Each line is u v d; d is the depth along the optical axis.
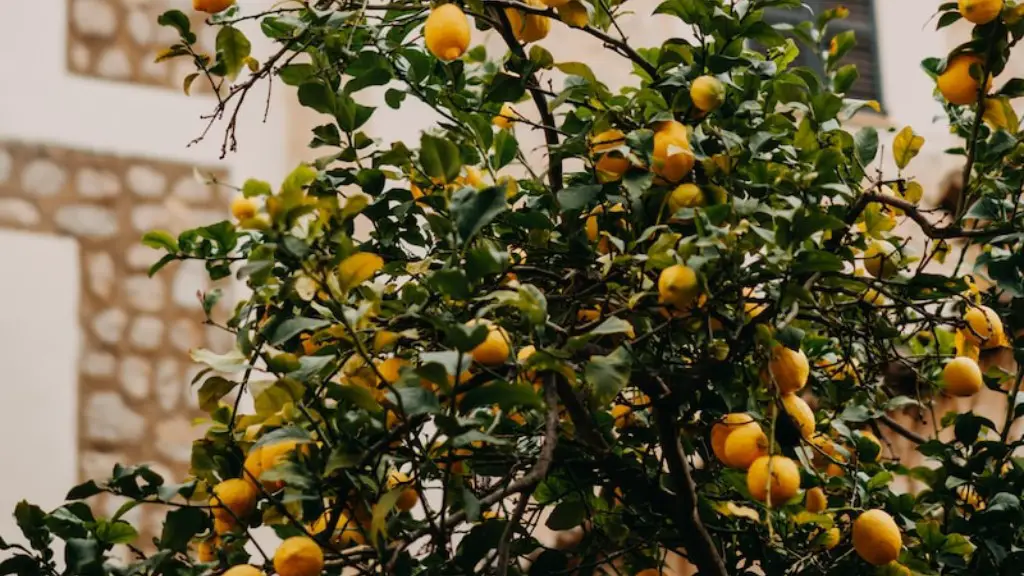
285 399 1.92
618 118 2.17
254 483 2.00
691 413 2.23
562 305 2.17
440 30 2.01
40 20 4.91
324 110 2.21
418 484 1.86
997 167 2.43
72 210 4.88
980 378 2.39
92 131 4.93
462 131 2.35
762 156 2.38
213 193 5.06
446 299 2.00
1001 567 2.40
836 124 2.52
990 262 2.31
